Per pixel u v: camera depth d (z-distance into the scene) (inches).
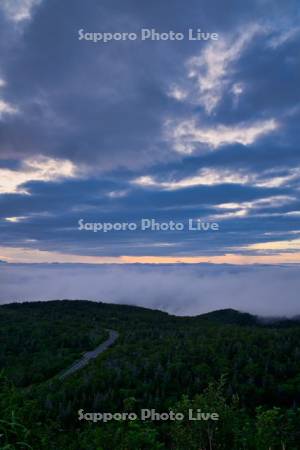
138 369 3417.8
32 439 353.7
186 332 5575.8
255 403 2977.4
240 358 3681.1
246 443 498.0
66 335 5669.3
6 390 378.6
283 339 4333.2
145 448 460.4
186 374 3262.8
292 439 484.7
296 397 3011.8
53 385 3014.3
